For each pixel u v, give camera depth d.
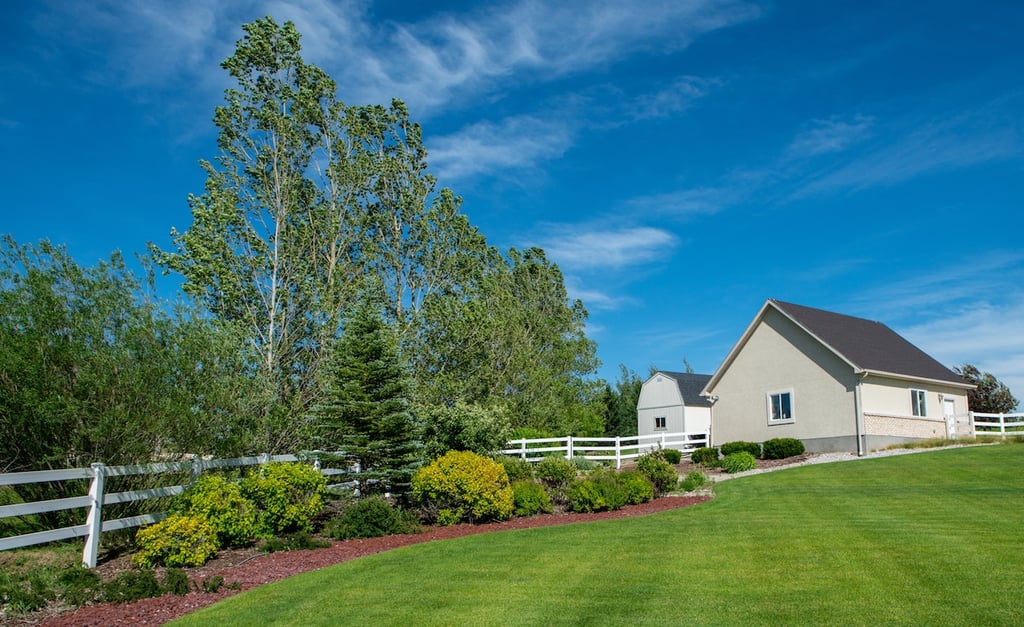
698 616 7.22
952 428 31.66
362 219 28.25
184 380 12.94
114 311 12.29
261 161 25.27
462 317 30.38
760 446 28.67
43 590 8.58
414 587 8.81
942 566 8.63
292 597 8.49
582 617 7.38
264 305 23.45
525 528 13.65
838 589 7.91
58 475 10.02
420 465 16.36
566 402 44.84
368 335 16.73
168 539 10.45
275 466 13.41
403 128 32.75
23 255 11.57
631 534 11.94
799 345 29.66
